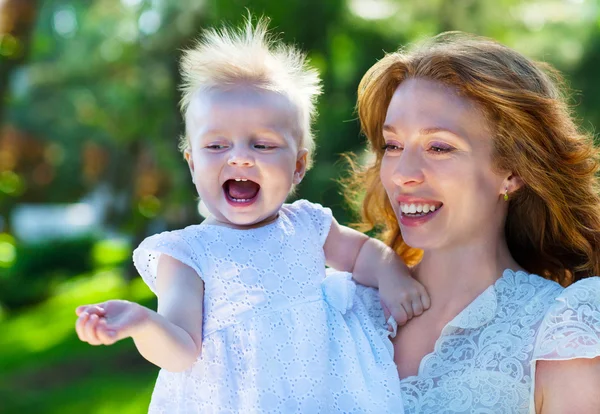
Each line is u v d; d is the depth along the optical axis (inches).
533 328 105.3
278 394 104.0
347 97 504.4
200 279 108.3
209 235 111.0
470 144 109.2
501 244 116.9
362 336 112.3
